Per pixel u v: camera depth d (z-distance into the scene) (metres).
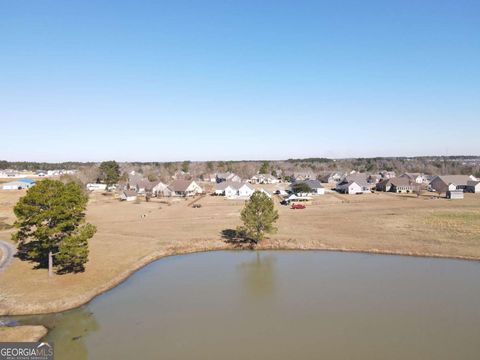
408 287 37.78
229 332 28.91
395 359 24.84
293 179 177.00
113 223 69.12
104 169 161.12
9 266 42.16
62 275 39.66
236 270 44.25
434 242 53.41
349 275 41.66
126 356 25.58
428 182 147.12
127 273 42.53
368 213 77.44
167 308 33.44
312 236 57.31
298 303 34.22
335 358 25.05
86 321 30.92
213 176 198.50
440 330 28.73
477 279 39.84
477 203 91.88
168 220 71.88
